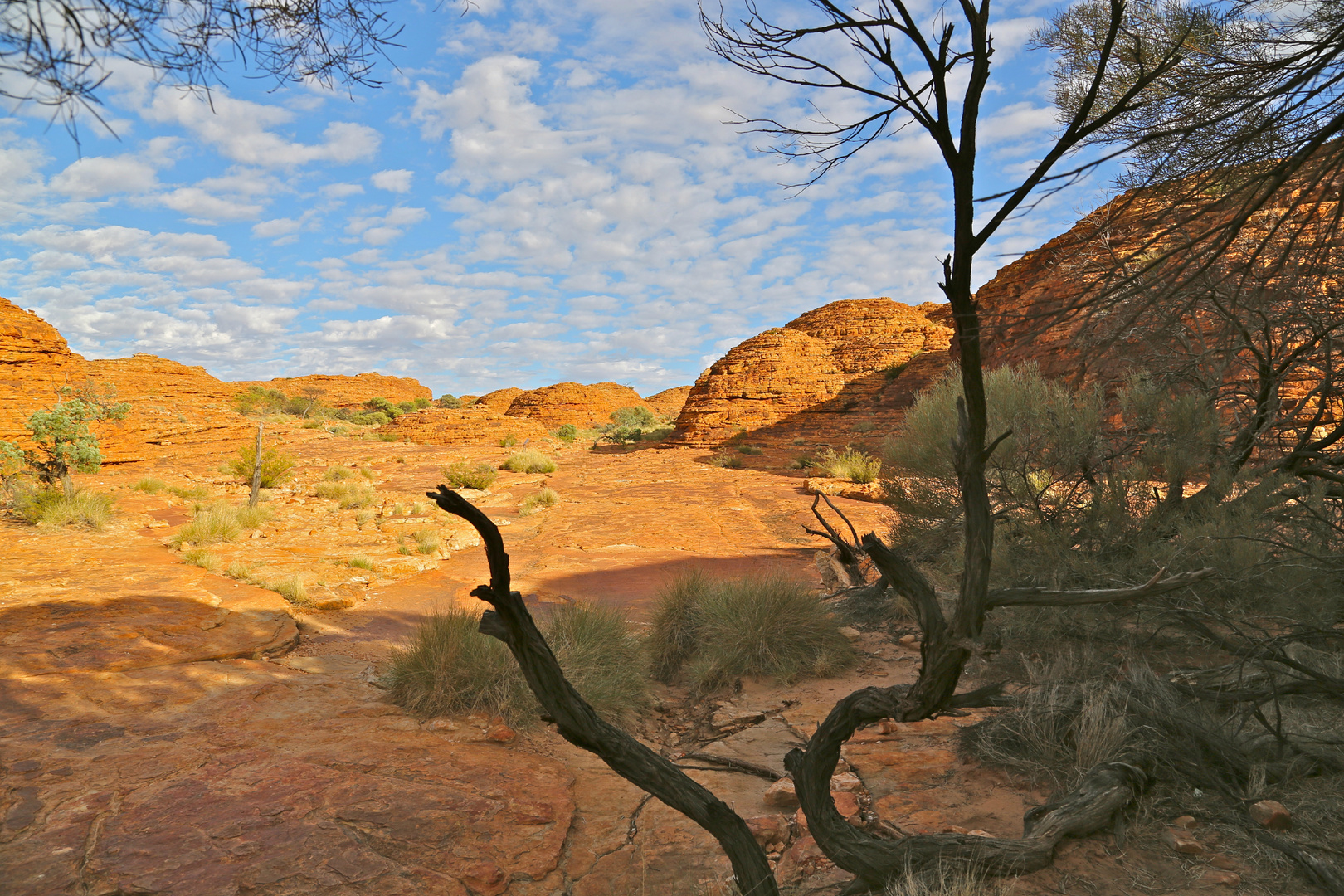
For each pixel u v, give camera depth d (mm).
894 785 3854
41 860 3158
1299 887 2641
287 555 11258
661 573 10867
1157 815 3154
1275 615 4762
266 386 113625
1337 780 3281
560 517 17328
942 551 7504
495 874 3229
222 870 3127
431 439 55875
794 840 3518
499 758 4414
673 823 3791
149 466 27781
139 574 9203
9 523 13172
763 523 15883
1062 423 6523
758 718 5297
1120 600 1722
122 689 5414
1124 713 3703
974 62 1444
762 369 54625
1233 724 3852
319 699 5441
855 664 6332
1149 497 6574
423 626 5762
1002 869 2713
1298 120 1814
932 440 7344
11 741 4430
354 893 3033
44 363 25250
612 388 147125
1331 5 2279
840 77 1723
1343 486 6172
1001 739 4086
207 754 4309
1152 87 2479
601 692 5285
